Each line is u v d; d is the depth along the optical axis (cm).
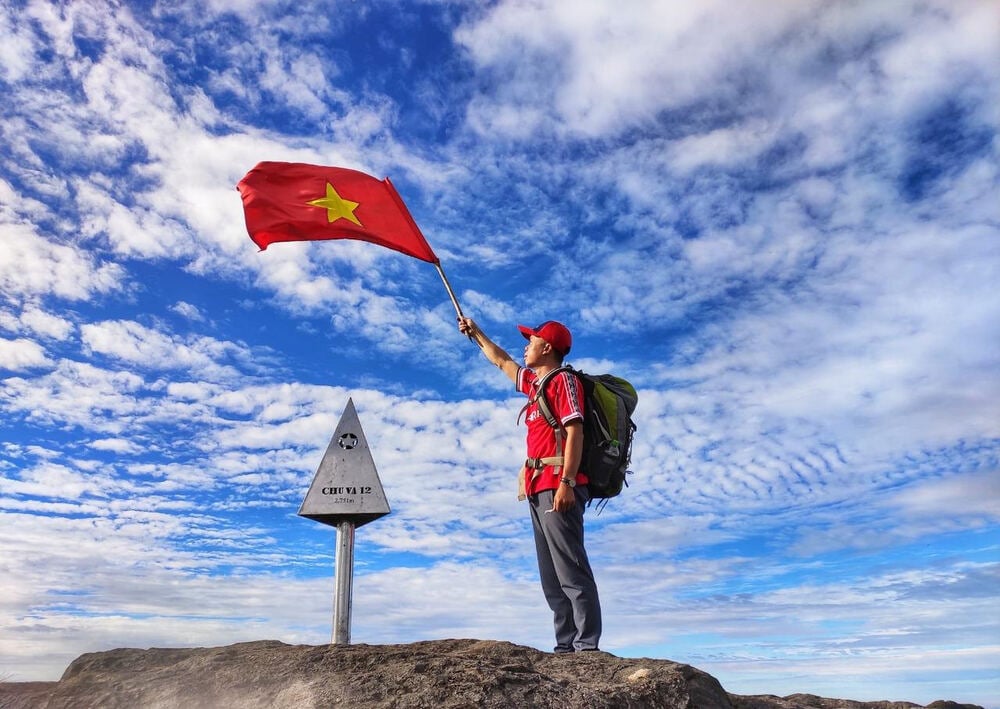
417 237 541
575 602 413
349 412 516
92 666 362
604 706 321
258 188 539
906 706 420
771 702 391
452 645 369
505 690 317
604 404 435
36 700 342
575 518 421
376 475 495
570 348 462
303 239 532
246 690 320
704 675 370
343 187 553
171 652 371
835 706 413
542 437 439
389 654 348
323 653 347
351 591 480
